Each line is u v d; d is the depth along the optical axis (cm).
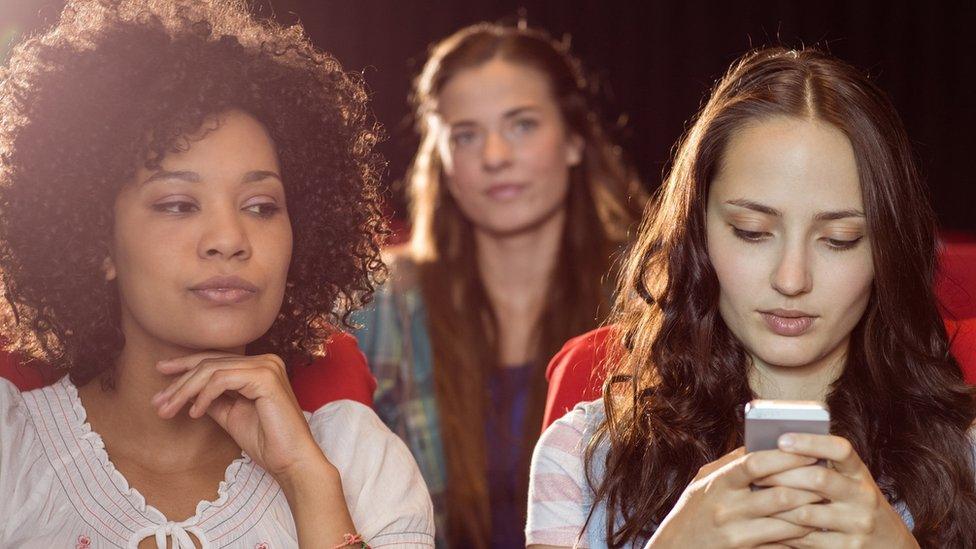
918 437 136
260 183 133
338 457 144
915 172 134
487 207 248
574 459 144
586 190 257
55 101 134
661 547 120
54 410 135
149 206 130
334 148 148
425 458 236
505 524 235
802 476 112
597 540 140
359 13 486
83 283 134
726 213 130
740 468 114
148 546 129
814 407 112
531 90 250
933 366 137
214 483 135
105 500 130
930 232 138
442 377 240
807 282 127
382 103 489
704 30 504
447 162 254
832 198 127
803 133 128
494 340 247
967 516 134
